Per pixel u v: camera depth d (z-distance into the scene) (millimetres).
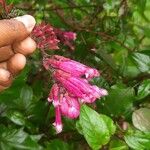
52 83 208
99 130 219
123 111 271
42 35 203
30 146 240
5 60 186
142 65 283
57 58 205
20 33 176
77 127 241
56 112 206
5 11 197
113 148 236
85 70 203
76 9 364
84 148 303
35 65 295
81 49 310
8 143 238
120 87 272
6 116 259
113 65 300
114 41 324
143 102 290
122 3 338
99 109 271
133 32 367
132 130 242
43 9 340
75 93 202
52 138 277
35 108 272
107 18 337
